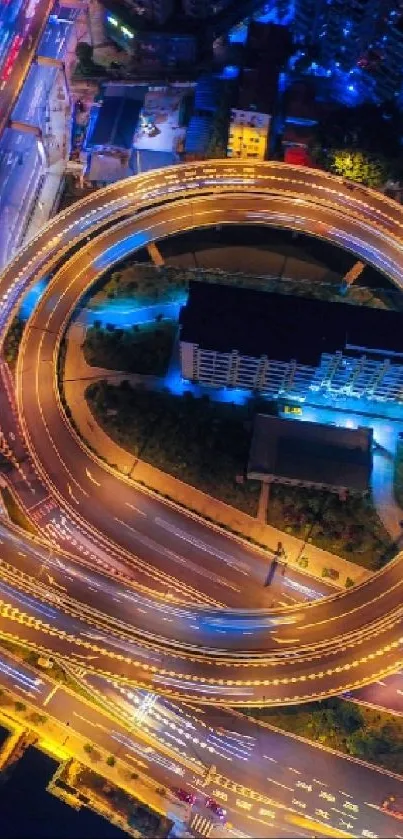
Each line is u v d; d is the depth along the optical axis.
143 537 171.38
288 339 171.00
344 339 170.12
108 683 157.88
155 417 182.88
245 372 178.25
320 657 159.12
